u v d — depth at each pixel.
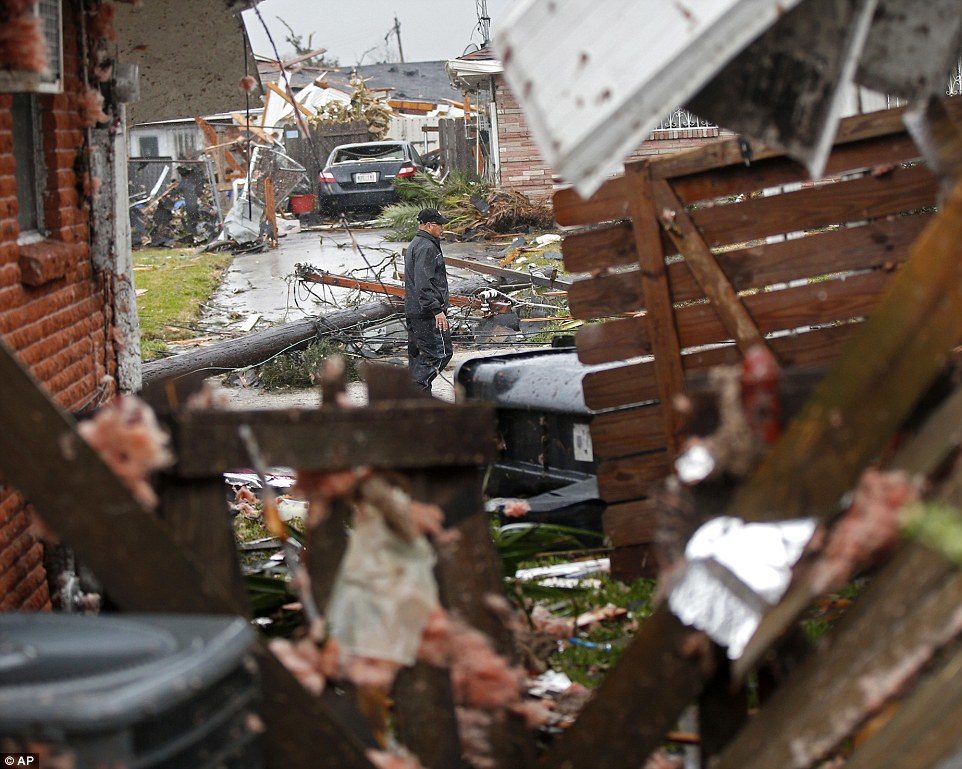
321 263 23.92
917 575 2.84
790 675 3.17
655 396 6.00
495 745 3.60
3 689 2.49
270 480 7.96
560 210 5.87
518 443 7.67
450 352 12.27
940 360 2.92
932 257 2.89
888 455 3.77
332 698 3.67
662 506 3.53
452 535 3.67
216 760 2.68
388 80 63.34
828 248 5.76
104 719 2.40
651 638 3.45
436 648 3.59
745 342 5.77
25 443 2.97
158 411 3.48
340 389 3.95
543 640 4.93
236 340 13.15
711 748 3.62
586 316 5.96
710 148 5.66
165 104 9.77
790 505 3.02
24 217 5.96
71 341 6.34
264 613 5.09
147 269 24.17
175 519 3.50
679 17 2.94
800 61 3.21
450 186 29.27
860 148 5.65
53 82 5.65
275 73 34.09
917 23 3.62
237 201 27.81
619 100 2.87
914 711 2.72
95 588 5.64
